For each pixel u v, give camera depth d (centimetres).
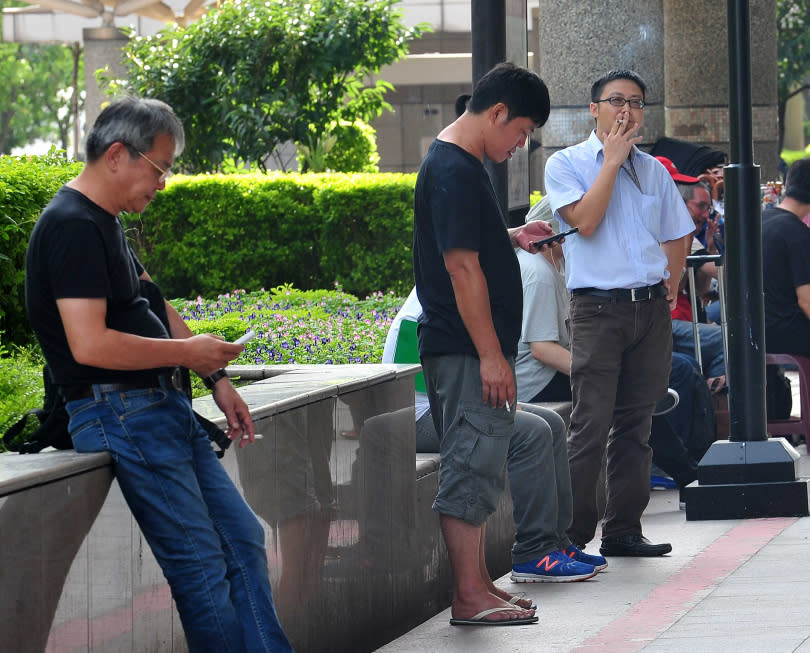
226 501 880
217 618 841
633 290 1410
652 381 1444
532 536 1366
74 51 9738
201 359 840
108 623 844
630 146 1393
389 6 3906
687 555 1452
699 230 2223
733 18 1634
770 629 1077
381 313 2627
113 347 804
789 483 1620
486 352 1133
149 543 847
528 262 1568
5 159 1467
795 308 2058
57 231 801
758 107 3694
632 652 1045
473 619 1200
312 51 3844
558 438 1398
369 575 1209
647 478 1467
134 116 820
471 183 1124
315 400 1106
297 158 4100
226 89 3769
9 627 755
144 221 3306
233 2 3878
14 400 1073
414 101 6316
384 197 3244
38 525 777
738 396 1658
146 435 830
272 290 2934
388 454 1249
